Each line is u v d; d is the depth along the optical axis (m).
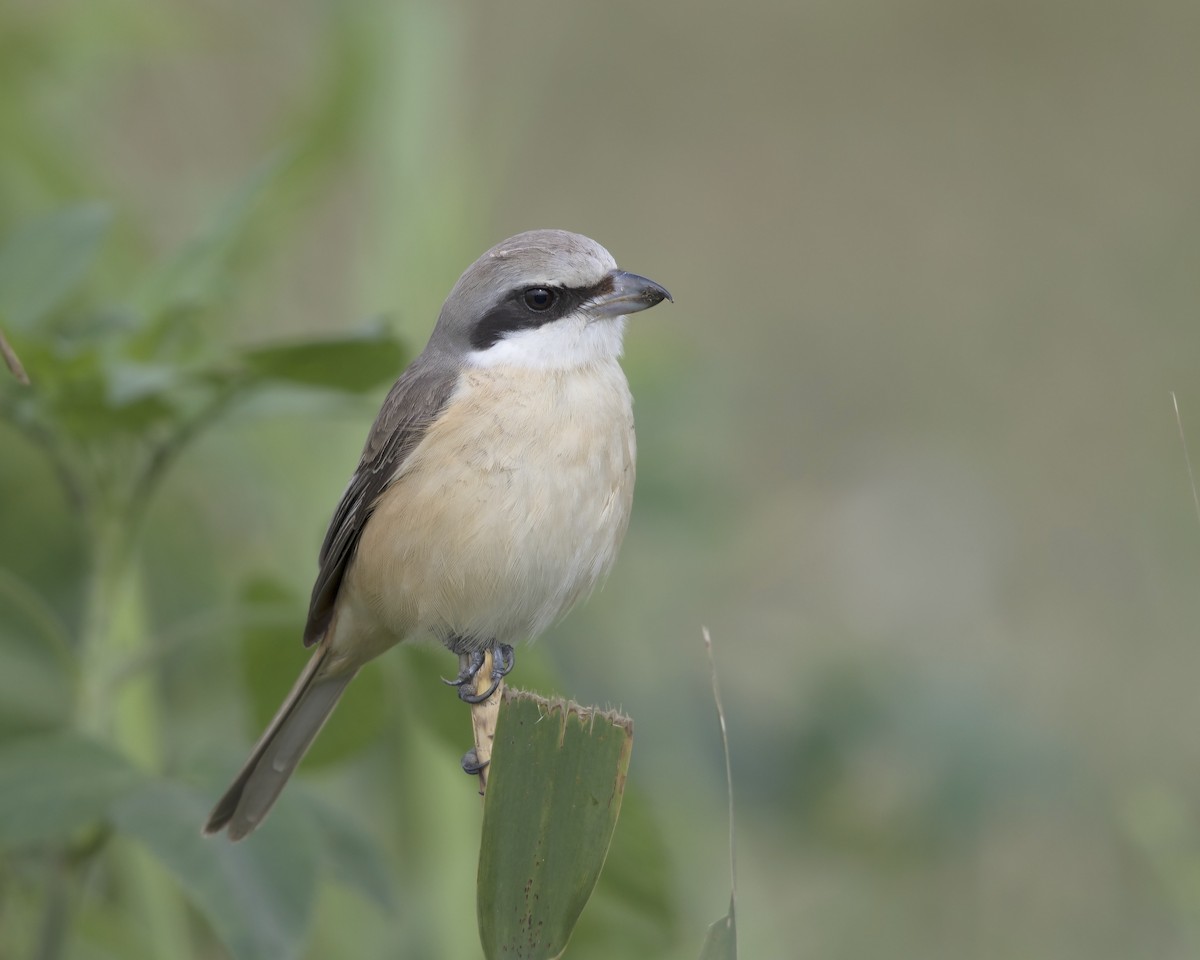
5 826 6.84
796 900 11.58
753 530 14.15
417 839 10.35
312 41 12.14
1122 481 16.55
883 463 15.68
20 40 11.68
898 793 11.59
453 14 11.16
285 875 6.96
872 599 14.00
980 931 11.41
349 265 13.02
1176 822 9.34
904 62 21.42
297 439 10.55
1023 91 21.33
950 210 20.00
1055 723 12.75
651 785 10.16
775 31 20.98
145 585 10.77
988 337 18.59
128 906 9.60
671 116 20.52
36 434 8.00
